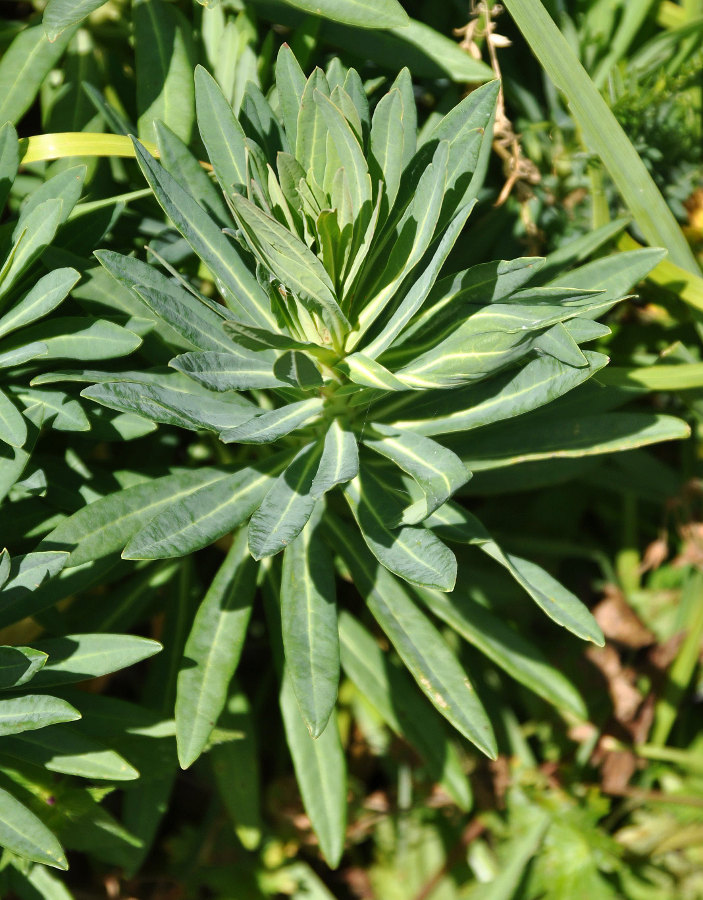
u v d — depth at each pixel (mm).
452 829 882
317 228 731
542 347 728
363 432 756
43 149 771
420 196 738
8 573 715
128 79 837
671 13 871
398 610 770
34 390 750
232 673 751
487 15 812
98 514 738
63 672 731
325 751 785
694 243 877
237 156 750
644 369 800
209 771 859
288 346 725
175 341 770
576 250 803
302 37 814
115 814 865
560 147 860
